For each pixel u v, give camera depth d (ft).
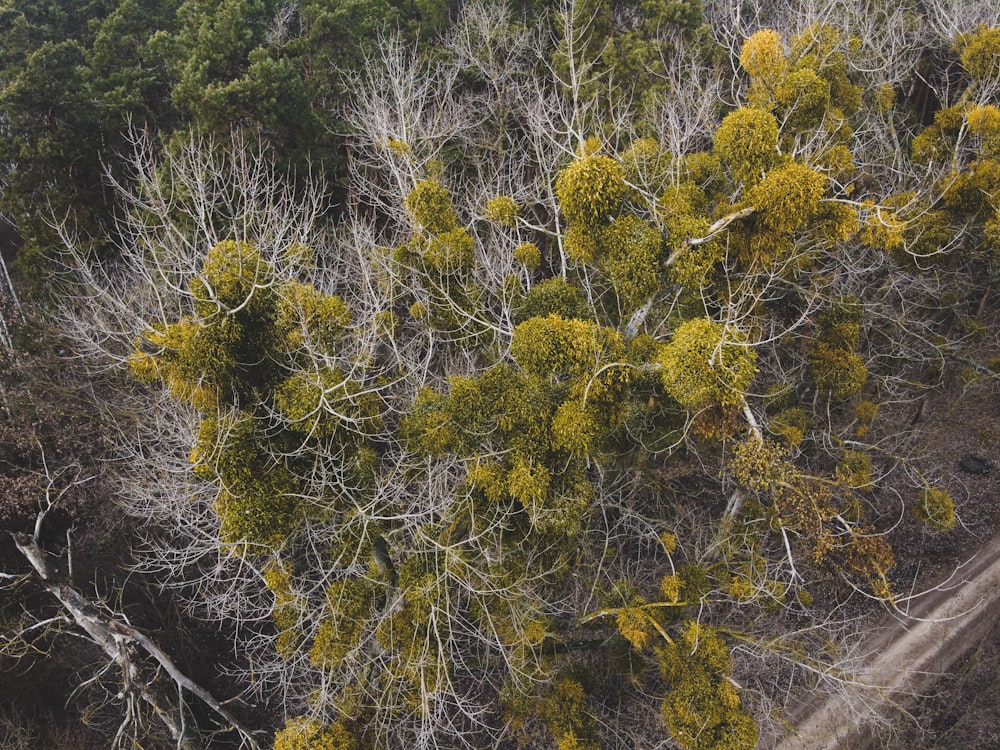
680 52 67.10
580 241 37.91
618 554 55.26
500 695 47.93
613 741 52.21
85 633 53.78
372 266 49.26
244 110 65.26
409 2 87.40
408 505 43.19
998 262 55.98
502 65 75.56
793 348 56.34
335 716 42.45
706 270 36.70
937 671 56.90
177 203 56.95
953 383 68.95
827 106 43.39
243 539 34.37
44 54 66.44
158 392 53.26
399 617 40.93
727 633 47.75
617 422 37.73
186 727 47.32
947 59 71.31
